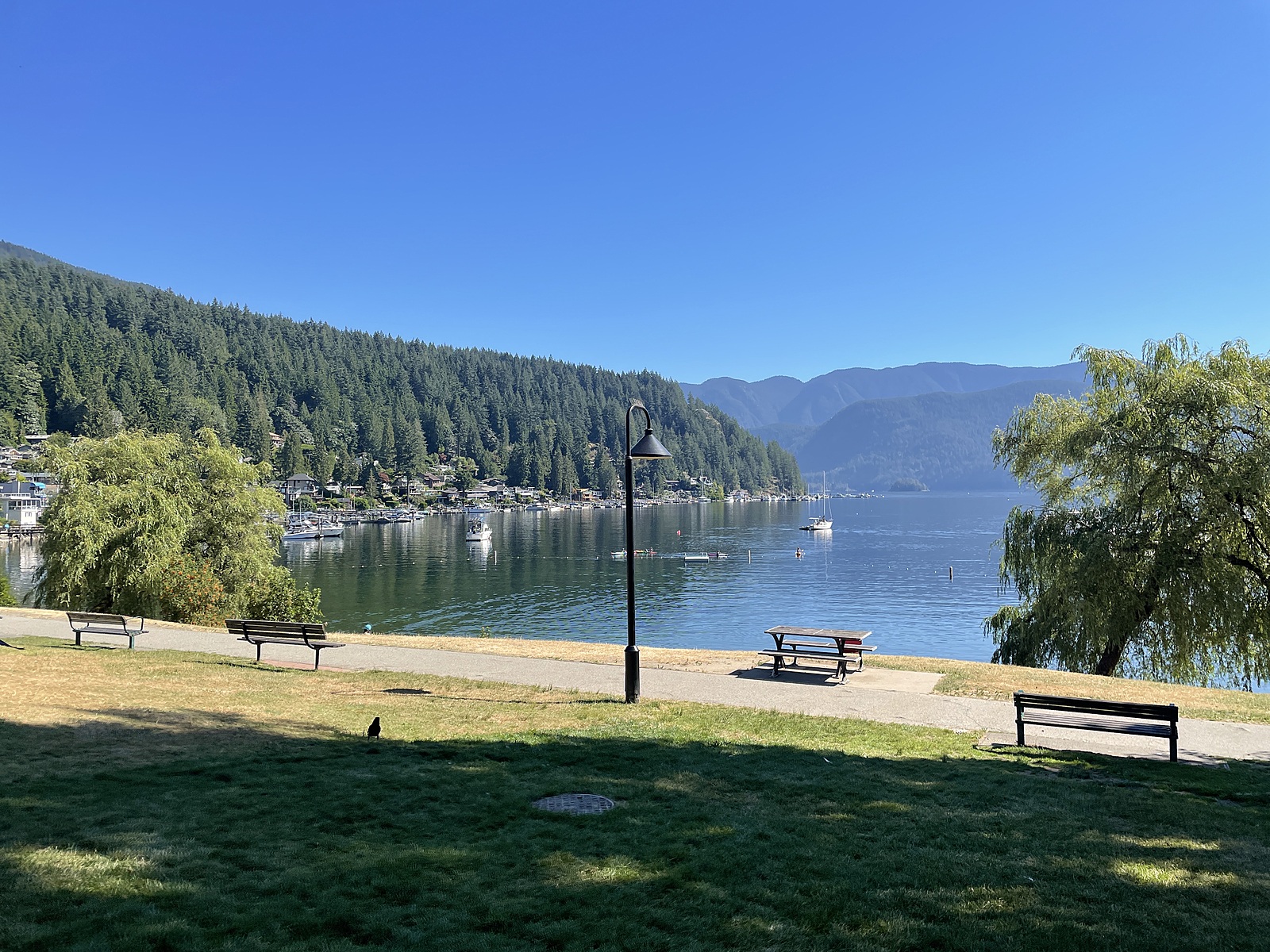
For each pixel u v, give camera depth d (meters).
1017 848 7.48
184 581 33.84
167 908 5.61
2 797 7.84
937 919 5.91
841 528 177.75
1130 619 23.12
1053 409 26.09
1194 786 9.93
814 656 17.62
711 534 159.25
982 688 16.48
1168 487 22.98
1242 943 5.62
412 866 6.61
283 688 15.45
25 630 24.11
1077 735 12.95
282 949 5.09
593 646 22.36
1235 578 22.05
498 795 8.72
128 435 39.03
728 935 5.55
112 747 10.09
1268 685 33.25
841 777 9.92
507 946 5.31
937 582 84.44
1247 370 23.08
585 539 142.38
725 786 9.36
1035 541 25.38
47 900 5.60
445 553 116.56
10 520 141.75
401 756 10.30
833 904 6.10
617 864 6.80
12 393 177.00
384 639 23.22
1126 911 6.12
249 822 7.53
